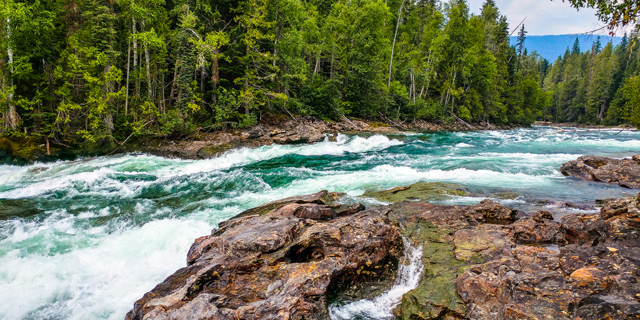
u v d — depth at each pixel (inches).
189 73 856.3
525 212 311.9
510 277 171.3
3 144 669.9
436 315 172.9
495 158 657.0
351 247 227.5
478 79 1875.0
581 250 187.0
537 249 207.6
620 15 173.8
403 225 289.3
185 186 513.0
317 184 485.1
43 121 724.0
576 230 229.0
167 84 914.1
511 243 229.3
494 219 292.2
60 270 260.5
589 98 2849.4
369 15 1348.4
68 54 754.8
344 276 210.1
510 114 2303.2
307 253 240.7
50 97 750.5
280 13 1066.7
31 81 733.3
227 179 539.2
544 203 346.6
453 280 196.7
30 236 328.5
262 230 255.9
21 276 251.0
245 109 964.6
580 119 2910.9
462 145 929.5
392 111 1544.0
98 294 233.3
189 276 214.4
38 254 287.3
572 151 794.2
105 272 259.9
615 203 246.7
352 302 200.7
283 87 1123.9
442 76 1881.2
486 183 449.7
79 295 231.9
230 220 315.3
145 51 816.3
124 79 823.1
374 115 1437.0
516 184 442.0
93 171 603.2
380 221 263.6
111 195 473.4
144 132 780.6
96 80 708.7
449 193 390.0
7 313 213.0
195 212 391.9
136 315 186.2
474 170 538.3
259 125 975.6
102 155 759.1
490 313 164.1
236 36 979.9
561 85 3398.1
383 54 1487.5
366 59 1362.0
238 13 1005.8
